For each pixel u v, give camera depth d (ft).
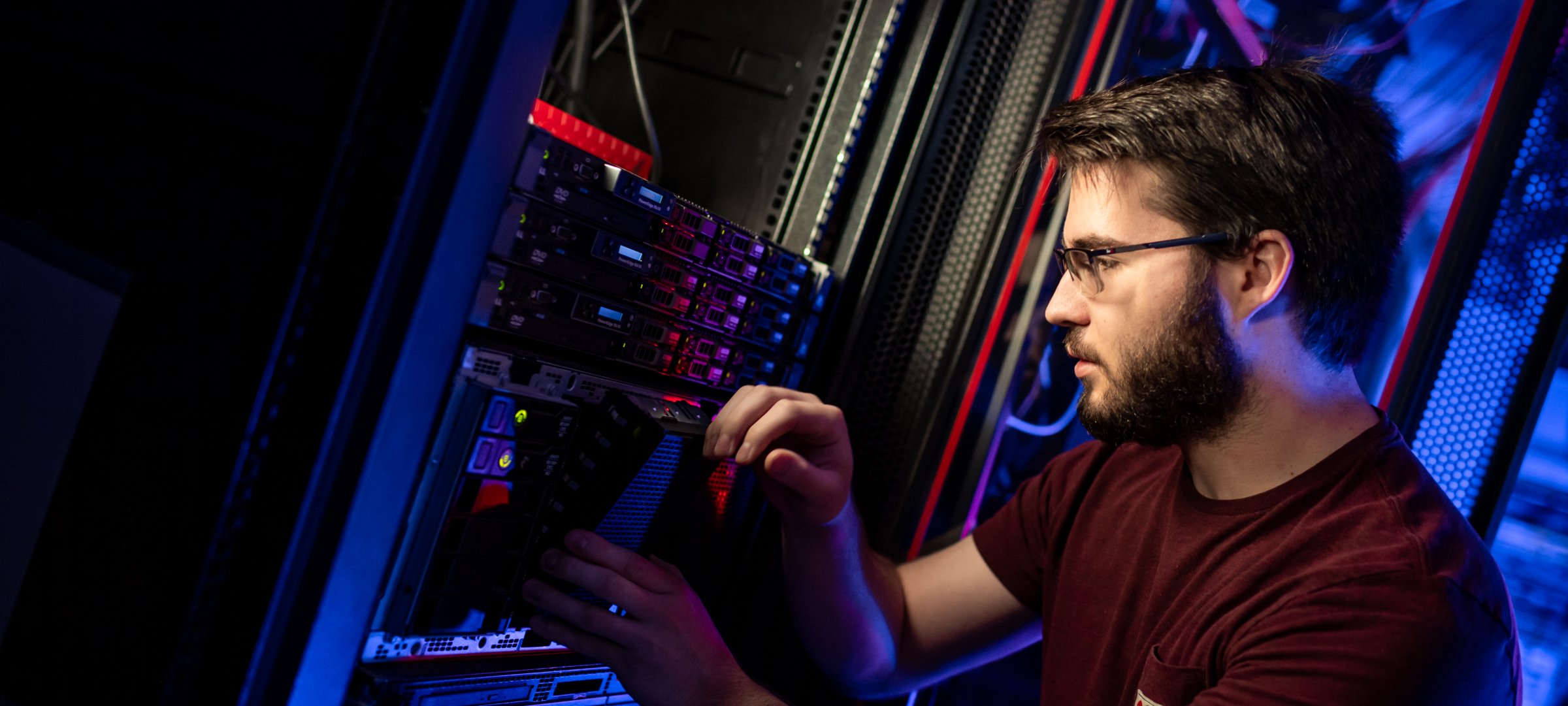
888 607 4.08
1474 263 4.98
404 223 2.47
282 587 2.50
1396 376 5.05
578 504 3.21
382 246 2.50
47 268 2.85
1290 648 2.71
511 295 3.28
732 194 4.90
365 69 2.55
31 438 2.85
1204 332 3.04
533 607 3.36
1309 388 3.14
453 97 2.48
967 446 5.01
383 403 2.49
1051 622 3.93
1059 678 3.78
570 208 3.40
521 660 3.62
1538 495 5.74
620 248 3.57
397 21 2.54
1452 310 5.00
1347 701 2.58
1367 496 3.00
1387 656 2.60
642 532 3.46
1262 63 3.38
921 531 4.93
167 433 2.70
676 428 3.24
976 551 4.43
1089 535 3.90
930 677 4.31
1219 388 3.06
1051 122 3.39
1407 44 5.24
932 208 5.01
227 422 2.62
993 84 5.04
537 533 3.45
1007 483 5.23
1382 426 3.19
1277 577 2.97
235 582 2.60
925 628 4.25
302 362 2.60
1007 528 4.37
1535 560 5.77
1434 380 5.00
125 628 2.66
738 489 3.99
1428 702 2.58
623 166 4.43
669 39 5.17
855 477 5.00
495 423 3.22
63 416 2.81
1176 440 3.23
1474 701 2.66
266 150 2.67
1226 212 2.99
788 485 3.43
